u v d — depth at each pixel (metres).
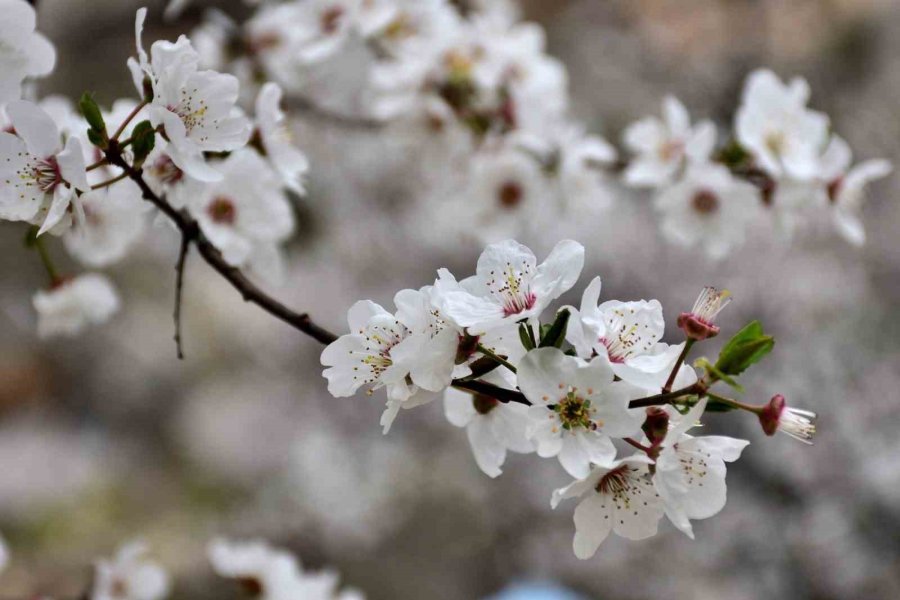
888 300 5.50
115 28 6.98
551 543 5.62
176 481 7.02
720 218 3.04
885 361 5.16
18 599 5.45
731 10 7.80
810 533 4.86
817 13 7.68
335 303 6.41
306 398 6.95
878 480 4.86
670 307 5.50
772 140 2.89
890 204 6.16
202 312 7.57
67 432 7.45
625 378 1.31
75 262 7.08
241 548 3.08
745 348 1.32
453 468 6.17
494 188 3.32
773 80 2.93
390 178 5.94
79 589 6.07
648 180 3.19
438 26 3.34
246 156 2.15
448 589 5.89
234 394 7.27
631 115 7.43
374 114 3.39
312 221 6.26
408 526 6.13
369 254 6.31
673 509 1.33
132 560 2.86
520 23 7.96
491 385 1.39
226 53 3.27
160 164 1.82
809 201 2.94
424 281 6.33
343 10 3.16
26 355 7.62
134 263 7.42
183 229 1.80
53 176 1.53
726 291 1.37
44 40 1.70
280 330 7.11
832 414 5.00
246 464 6.89
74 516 6.76
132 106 1.84
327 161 5.26
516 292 1.36
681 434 1.36
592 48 7.79
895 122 6.99
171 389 7.49
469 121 3.33
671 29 7.84
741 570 4.98
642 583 5.16
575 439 1.32
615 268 5.66
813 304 5.34
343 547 6.16
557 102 3.53
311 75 3.34
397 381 1.36
